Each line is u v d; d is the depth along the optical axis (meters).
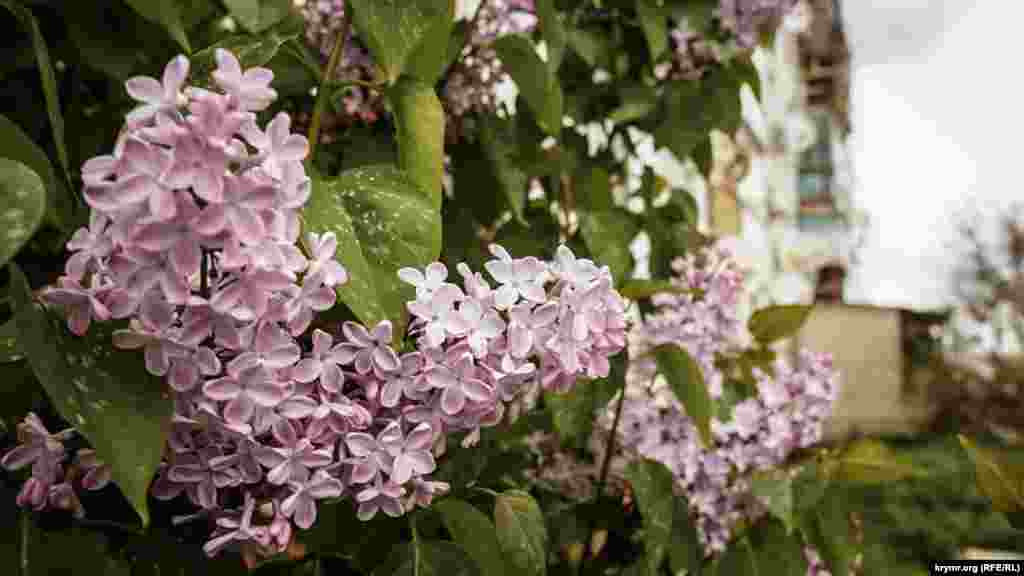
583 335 0.34
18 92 0.54
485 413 0.33
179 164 0.25
